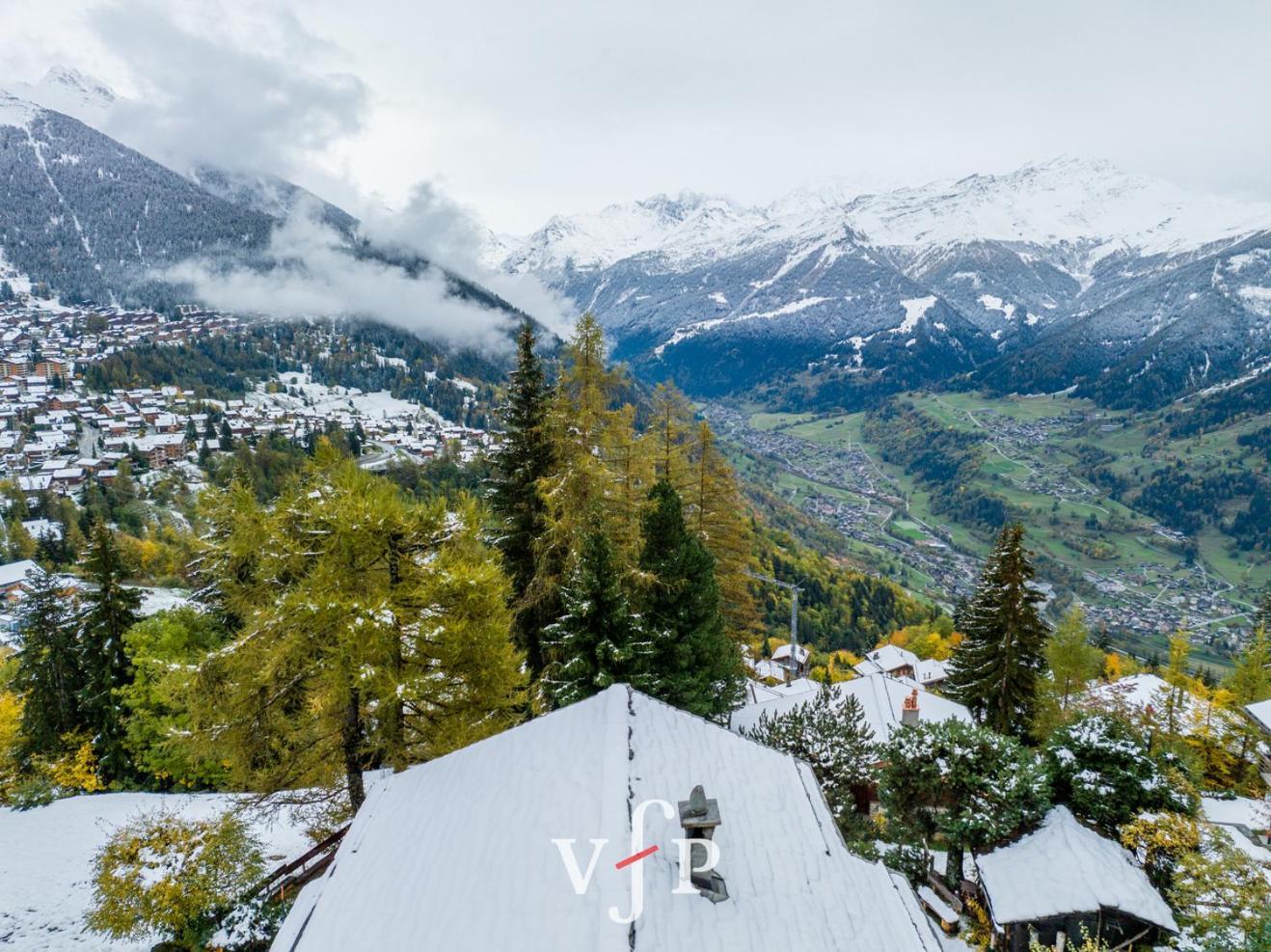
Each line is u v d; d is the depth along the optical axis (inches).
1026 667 1187.9
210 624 1192.2
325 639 628.1
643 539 992.2
